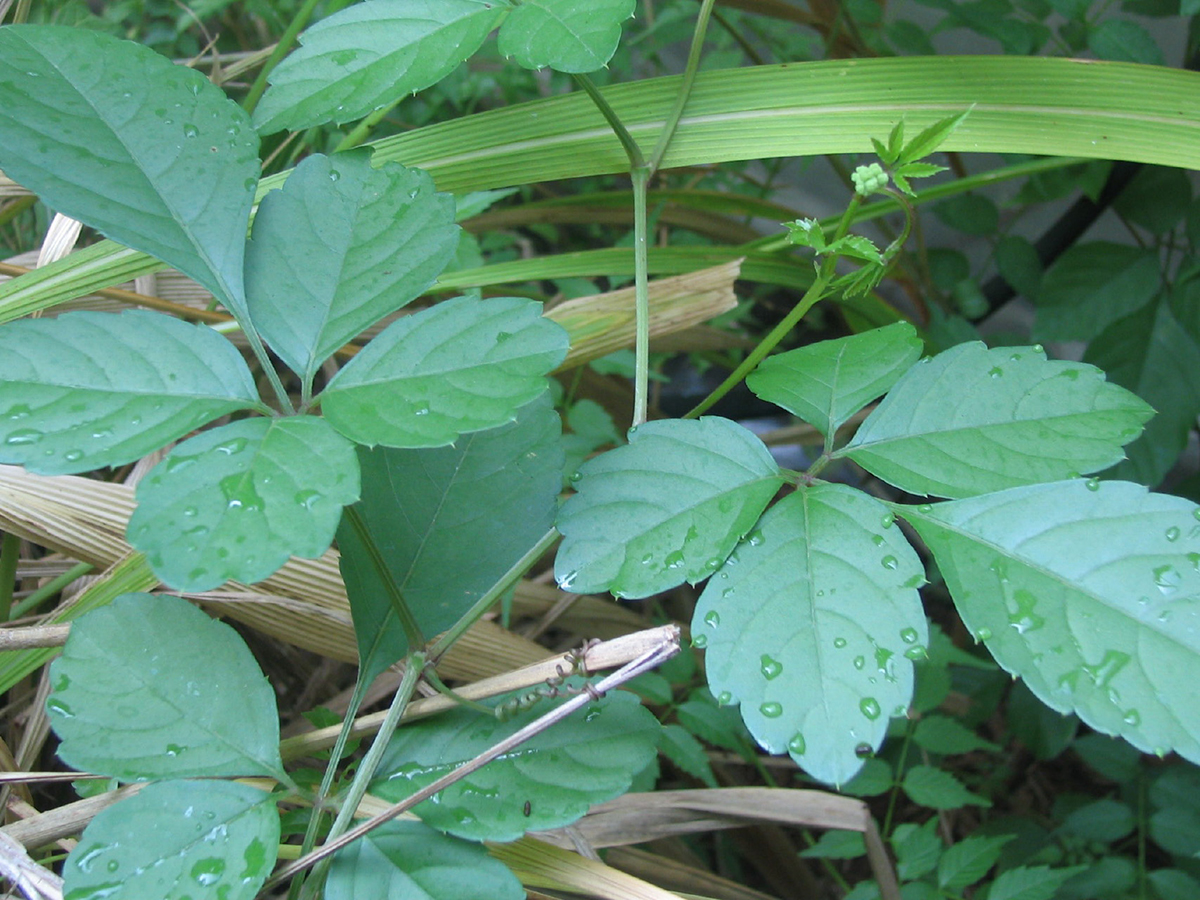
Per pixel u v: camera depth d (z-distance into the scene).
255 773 0.26
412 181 0.28
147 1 0.56
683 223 0.58
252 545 0.22
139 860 0.25
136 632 0.27
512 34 0.28
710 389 0.78
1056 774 0.62
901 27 0.59
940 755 0.60
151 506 0.22
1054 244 0.67
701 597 0.26
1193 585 0.25
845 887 0.46
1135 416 0.27
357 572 0.29
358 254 0.27
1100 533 0.26
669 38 0.64
